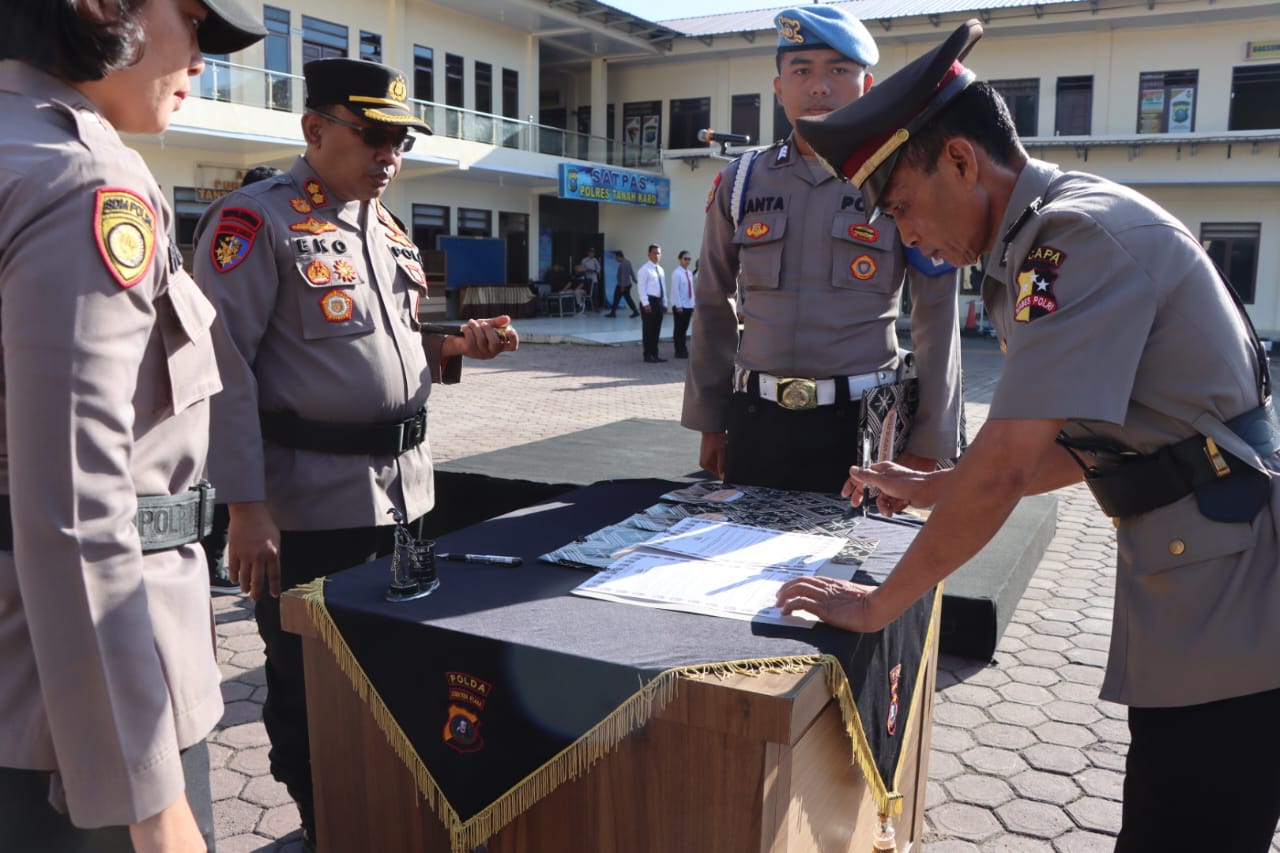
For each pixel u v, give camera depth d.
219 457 2.18
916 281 2.61
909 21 22.62
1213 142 21.03
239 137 16.62
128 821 1.15
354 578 1.84
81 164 1.16
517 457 5.54
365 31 20.69
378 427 2.44
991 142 1.57
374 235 2.55
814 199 2.66
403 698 1.63
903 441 2.63
